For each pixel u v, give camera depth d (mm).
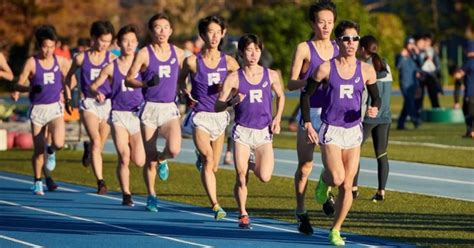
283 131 68062
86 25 122250
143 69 34000
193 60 32406
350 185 27703
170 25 33906
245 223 31219
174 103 34250
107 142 62312
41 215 34656
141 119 34281
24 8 119875
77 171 48312
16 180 45281
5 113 64500
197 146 32438
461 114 74500
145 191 41062
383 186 36562
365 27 116250
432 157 50688
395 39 122562
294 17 116500
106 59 38750
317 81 27453
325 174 27766
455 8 135375
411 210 34500
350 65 27375
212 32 32094
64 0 120938
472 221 32156
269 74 30188
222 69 32344
